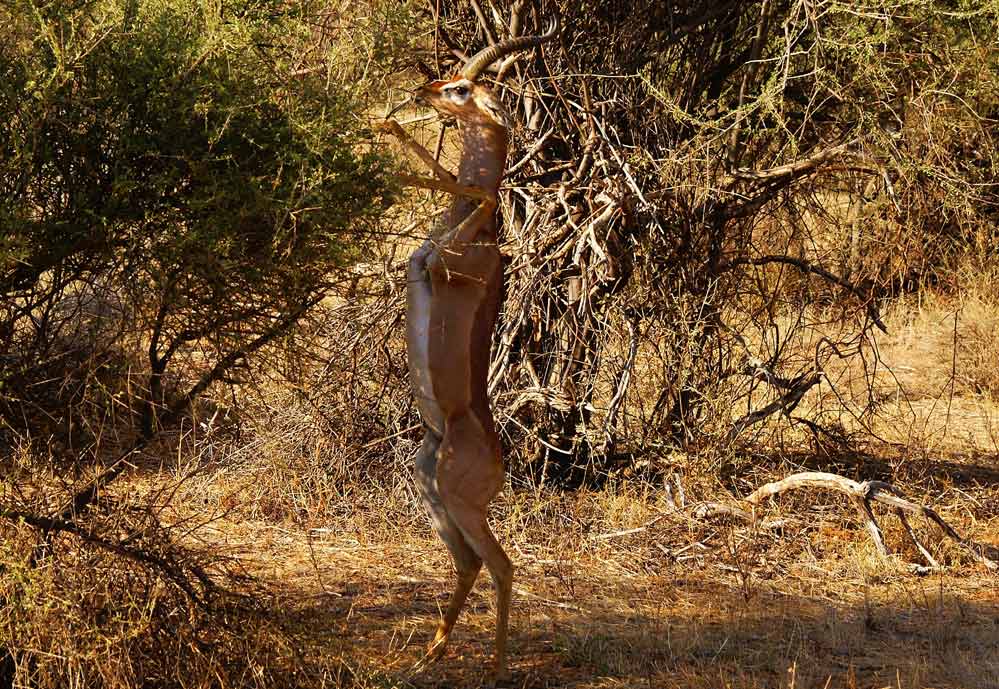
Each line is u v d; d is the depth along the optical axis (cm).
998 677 930
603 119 1305
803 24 1305
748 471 1477
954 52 1427
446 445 859
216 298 689
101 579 699
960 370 2017
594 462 1356
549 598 1086
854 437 1606
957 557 1252
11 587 669
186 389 768
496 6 1326
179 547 752
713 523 1304
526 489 1324
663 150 1300
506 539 1232
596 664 928
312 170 668
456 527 896
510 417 1305
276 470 1321
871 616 1065
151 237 659
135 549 719
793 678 865
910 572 1212
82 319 692
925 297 2202
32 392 697
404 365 1331
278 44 734
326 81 718
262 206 653
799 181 1496
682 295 1384
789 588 1150
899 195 1426
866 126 1411
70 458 721
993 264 2127
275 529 1237
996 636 1028
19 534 692
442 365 852
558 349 1340
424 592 1087
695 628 1019
